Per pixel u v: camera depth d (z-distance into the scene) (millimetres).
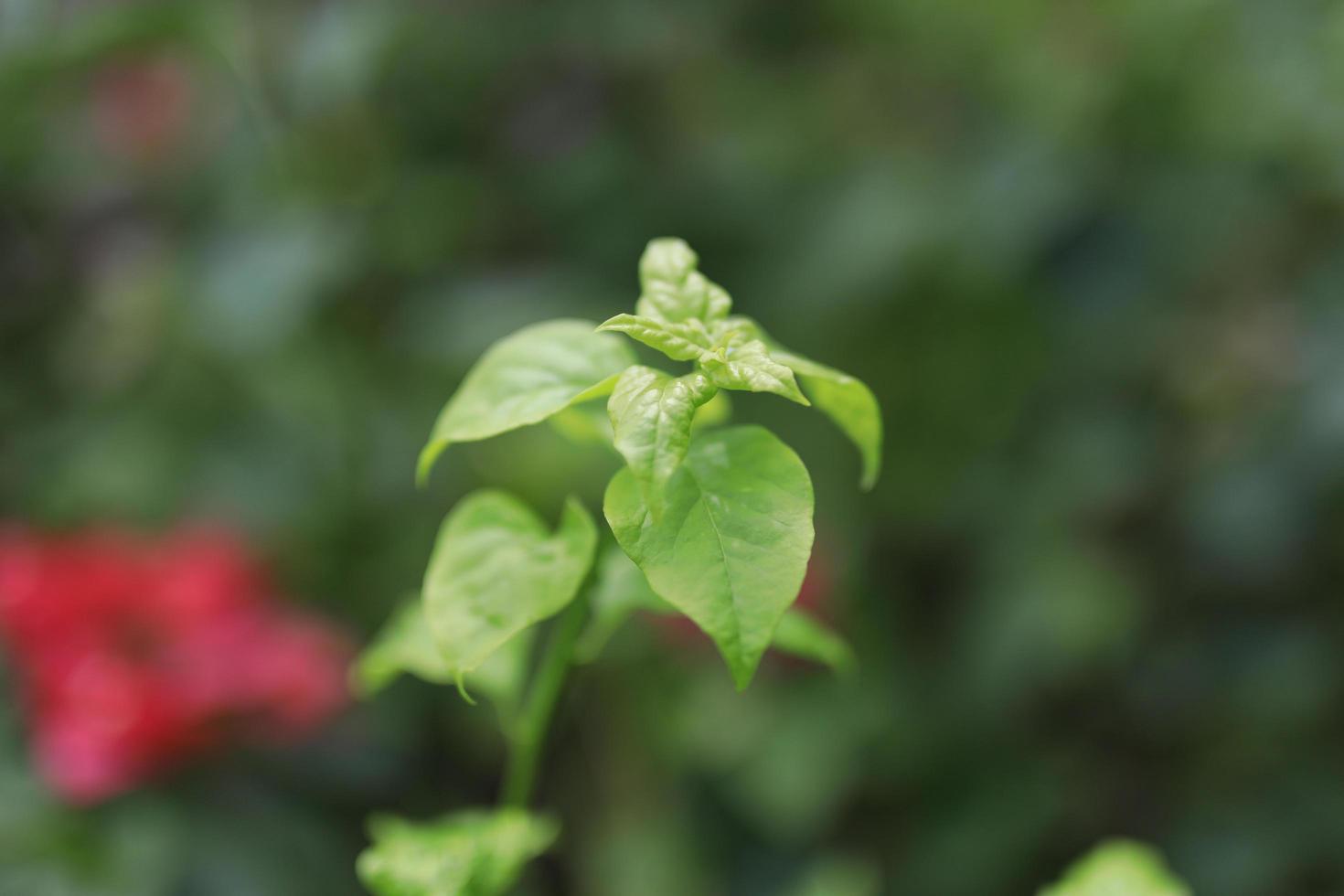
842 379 528
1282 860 1232
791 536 497
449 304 1269
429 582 537
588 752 1310
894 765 1312
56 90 1255
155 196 1374
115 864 860
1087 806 1326
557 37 1392
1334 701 1277
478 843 552
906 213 1376
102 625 1007
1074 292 1401
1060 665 1304
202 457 1253
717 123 1519
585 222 1442
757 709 1278
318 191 1243
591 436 573
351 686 1055
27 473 1288
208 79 1336
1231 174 1354
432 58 1347
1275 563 1269
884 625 1391
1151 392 1402
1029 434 1458
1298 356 1288
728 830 1264
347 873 954
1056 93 1421
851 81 1560
